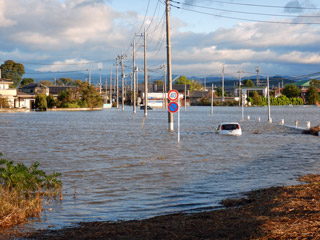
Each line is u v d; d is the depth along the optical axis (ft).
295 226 29.89
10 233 32.63
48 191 46.83
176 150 89.15
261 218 33.78
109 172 60.95
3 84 439.63
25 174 45.73
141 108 486.38
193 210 39.96
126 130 151.12
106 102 626.23
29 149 89.51
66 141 108.37
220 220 34.30
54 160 72.84
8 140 110.73
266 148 94.43
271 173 60.29
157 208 40.98
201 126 178.91
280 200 40.65
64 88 635.66
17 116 284.82
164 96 568.82
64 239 30.68
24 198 41.93
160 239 29.63
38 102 439.63
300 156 80.28
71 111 418.31
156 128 162.61
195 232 30.91
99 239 30.30
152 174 59.36
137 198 45.09
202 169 63.87
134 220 36.17
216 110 472.85
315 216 32.63
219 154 82.74
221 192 47.70
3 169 46.26
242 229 30.78
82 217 37.73
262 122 219.41
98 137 121.08
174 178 56.39
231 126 134.21
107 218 37.40
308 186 47.60
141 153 83.41
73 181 54.24
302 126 181.37
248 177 57.06
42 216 37.99
